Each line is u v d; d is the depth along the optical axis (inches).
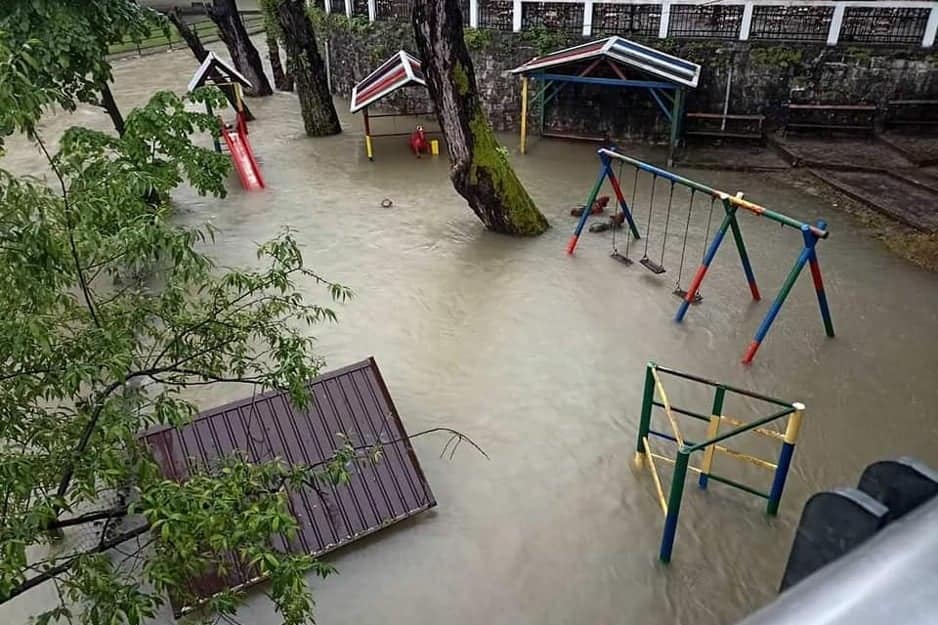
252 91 733.9
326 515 198.2
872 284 328.8
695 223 401.1
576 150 541.6
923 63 473.1
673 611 181.8
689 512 209.2
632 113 542.3
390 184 480.4
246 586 181.5
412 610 183.8
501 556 197.9
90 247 111.2
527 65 514.9
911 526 28.3
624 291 330.6
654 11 521.7
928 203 398.6
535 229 391.5
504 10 562.6
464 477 225.0
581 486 220.8
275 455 201.3
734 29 510.0
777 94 504.7
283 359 140.1
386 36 632.4
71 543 191.0
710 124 525.0
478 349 289.7
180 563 107.1
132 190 129.0
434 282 343.6
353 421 212.4
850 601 23.6
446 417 251.4
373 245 386.0
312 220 422.0
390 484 207.3
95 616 100.5
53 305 117.9
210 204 447.2
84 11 324.2
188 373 134.3
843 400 254.1
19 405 108.6
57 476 108.0
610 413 251.8
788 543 198.5
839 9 481.1
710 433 207.3
